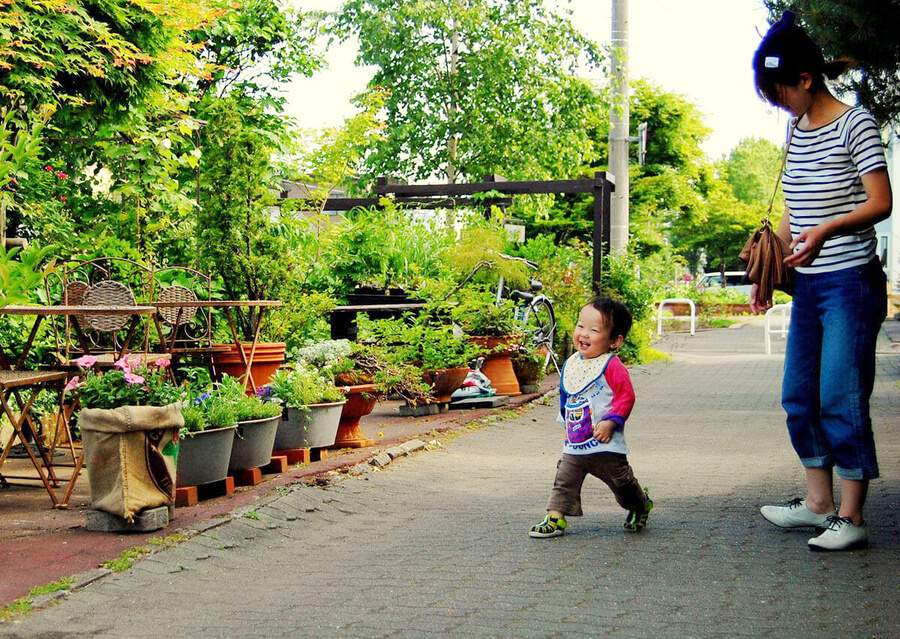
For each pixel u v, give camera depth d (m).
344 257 13.02
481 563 4.67
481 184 16.41
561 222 30.59
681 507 5.79
